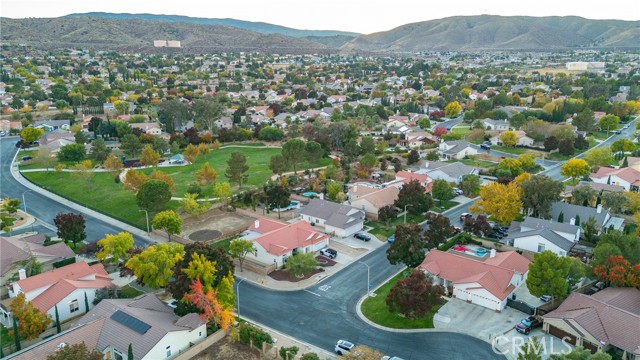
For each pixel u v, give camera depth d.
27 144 176.62
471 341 61.91
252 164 154.12
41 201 120.62
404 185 104.06
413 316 64.00
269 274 81.69
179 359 57.88
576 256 83.94
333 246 93.00
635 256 73.94
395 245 77.75
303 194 122.19
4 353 58.72
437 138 185.25
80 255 87.00
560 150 163.12
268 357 59.41
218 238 96.88
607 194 103.81
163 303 67.38
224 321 61.53
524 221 93.38
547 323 63.12
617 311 60.50
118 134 187.00
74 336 57.31
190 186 121.38
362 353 55.09
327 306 71.38
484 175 142.50
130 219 107.88
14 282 69.88
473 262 75.06
